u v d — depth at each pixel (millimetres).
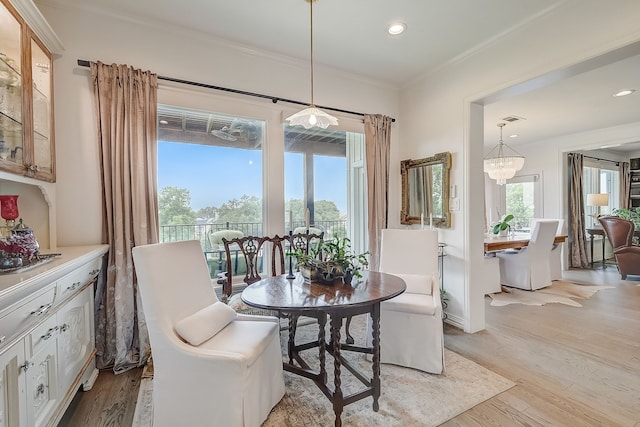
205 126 2859
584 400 1895
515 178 6625
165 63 2559
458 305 3057
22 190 2080
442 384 2078
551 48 2305
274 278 2195
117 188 2305
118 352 2254
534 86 2594
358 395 1734
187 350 1524
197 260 1961
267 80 3002
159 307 1576
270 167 3064
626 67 2984
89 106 2322
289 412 1808
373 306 1811
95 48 2330
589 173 6750
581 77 3205
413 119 3605
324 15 2391
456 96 3078
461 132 3029
